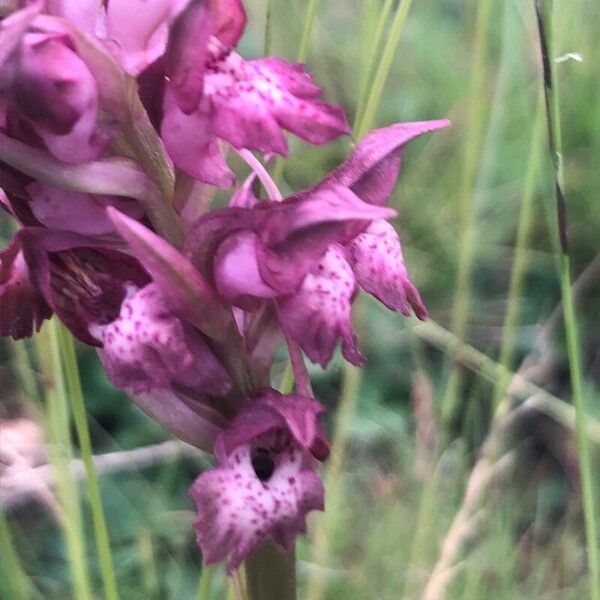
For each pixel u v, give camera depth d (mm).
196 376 68
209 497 68
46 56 60
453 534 126
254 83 65
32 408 147
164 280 64
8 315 75
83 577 110
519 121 191
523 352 188
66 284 70
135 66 63
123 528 163
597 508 164
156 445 164
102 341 70
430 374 180
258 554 77
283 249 66
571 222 195
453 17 247
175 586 154
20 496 162
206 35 62
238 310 74
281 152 64
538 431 181
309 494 69
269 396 70
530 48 168
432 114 208
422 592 135
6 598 132
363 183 73
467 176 126
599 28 202
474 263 193
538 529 169
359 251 74
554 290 193
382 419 174
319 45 197
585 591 150
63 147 62
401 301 74
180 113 64
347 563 155
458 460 152
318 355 67
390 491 161
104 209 67
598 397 183
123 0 63
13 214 71
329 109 65
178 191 68
